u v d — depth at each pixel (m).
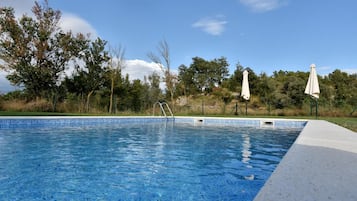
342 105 18.45
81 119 11.09
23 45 17.19
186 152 5.78
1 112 13.54
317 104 17.91
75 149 5.86
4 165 4.29
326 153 3.49
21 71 16.98
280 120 13.27
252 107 22.30
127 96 21.61
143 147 6.37
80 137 7.71
